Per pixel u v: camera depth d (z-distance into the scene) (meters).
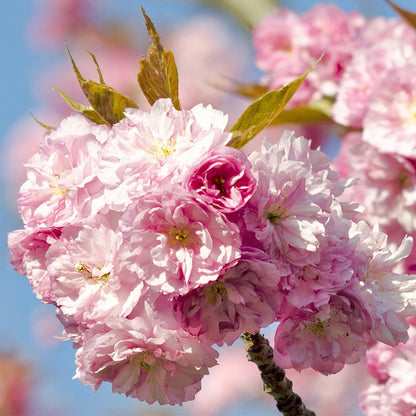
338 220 0.83
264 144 0.83
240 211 0.81
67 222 0.83
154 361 0.82
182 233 0.81
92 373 0.83
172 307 0.81
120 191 0.82
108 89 0.86
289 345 0.84
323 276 0.82
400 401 0.98
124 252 0.81
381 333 0.84
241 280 0.81
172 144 0.82
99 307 0.82
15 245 0.85
